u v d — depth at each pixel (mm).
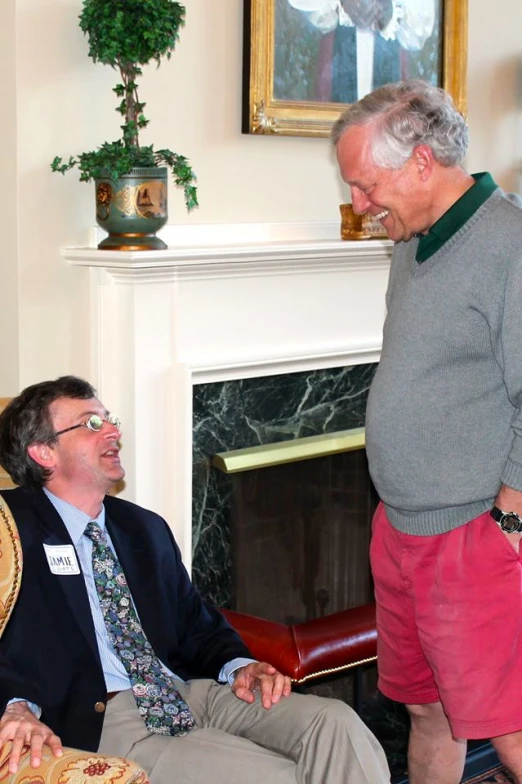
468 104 3541
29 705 1874
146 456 2701
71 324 2682
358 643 2299
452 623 1980
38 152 2541
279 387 3043
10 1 2447
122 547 2148
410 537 2031
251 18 2836
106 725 2016
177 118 2789
